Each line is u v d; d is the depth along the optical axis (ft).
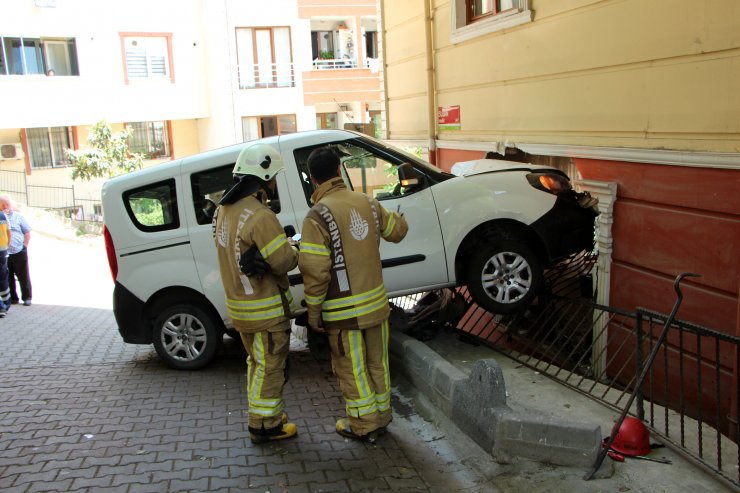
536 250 19.35
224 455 13.71
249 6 75.05
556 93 20.85
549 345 20.53
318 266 12.98
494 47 24.29
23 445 14.28
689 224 16.17
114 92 72.79
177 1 75.36
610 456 12.71
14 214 32.76
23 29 66.69
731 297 15.24
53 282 41.60
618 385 18.92
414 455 13.71
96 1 70.33
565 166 23.17
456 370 15.48
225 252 13.61
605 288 19.08
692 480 11.90
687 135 15.92
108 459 13.52
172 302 19.71
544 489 11.88
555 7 20.36
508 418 12.90
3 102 66.18
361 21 79.66
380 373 14.15
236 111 76.33
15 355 22.24
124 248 19.20
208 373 19.65
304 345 22.75
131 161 69.67
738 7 14.19
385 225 14.03
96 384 18.74
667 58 16.26
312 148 18.74
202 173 18.94
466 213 18.39
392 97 34.68
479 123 26.12
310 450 13.96
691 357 16.38
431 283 18.65
